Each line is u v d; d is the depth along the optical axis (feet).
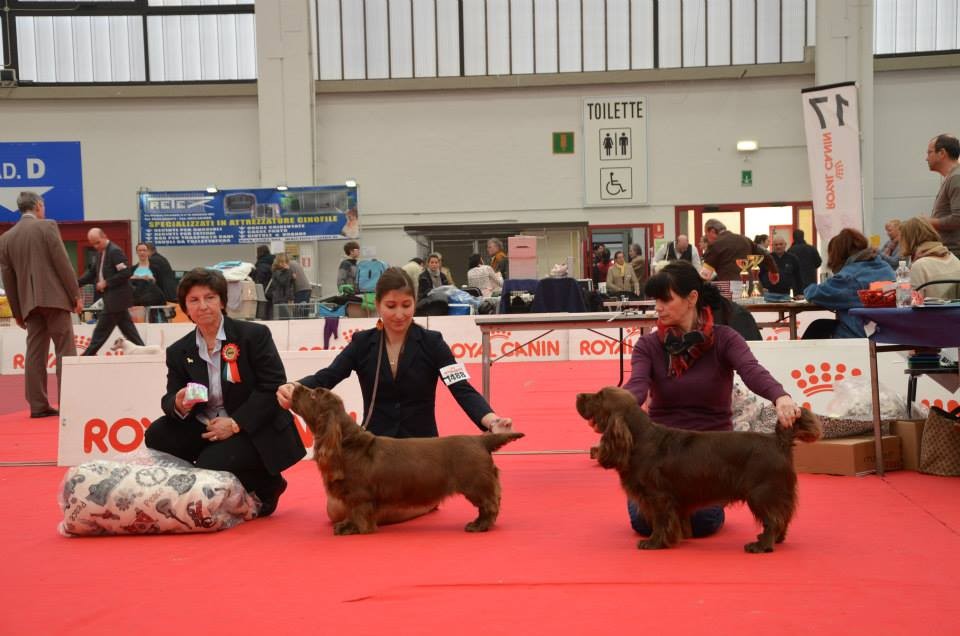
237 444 14.42
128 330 35.32
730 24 75.15
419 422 15.01
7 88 74.38
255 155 75.82
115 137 75.66
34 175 75.46
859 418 17.65
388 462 12.87
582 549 11.74
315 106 75.00
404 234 76.38
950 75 72.79
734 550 11.51
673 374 13.12
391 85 75.41
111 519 13.20
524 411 28.53
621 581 10.08
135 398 20.49
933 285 18.28
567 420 26.32
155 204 74.28
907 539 11.95
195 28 76.02
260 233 74.23
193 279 14.82
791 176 74.74
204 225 74.28
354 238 74.49
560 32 76.28
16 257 28.78
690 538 12.28
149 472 13.51
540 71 76.54
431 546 12.10
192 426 15.10
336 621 8.90
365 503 12.97
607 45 76.23
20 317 29.27
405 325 14.85
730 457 11.28
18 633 8.84
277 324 45.16
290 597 9.83
